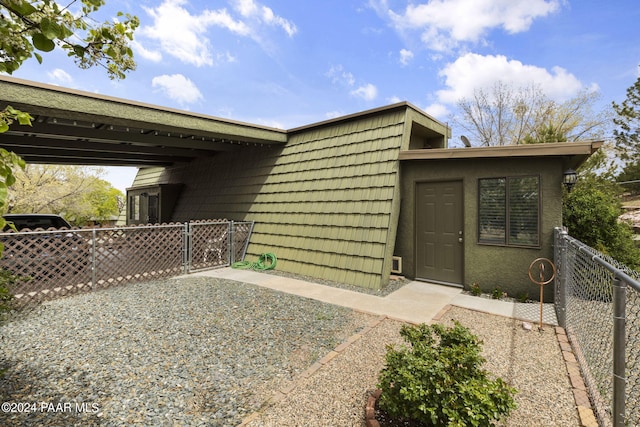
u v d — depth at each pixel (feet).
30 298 14.56
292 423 6.92
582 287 10.50
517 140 56.54
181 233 21.15
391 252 18.56
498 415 5.99
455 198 18.07
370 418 6.83
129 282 18.21
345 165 21.56
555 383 8.52
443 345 7.68
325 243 20.81
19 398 7.61
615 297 6.04
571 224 19.63
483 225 17.04
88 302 14.70
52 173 47.21
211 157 34.63
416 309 14.40
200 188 34.53
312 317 13.19
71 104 15.96
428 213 18.99
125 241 18.15
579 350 10.26
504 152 15.79
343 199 20.84
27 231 14.60
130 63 6.26
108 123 19.06
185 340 10.87
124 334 11.25
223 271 22.25
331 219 21.04
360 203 19.93
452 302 15.40
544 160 15.44
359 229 19.48
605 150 49.70
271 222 24.86
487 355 10.16
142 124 19.47
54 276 15.38
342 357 9.91
